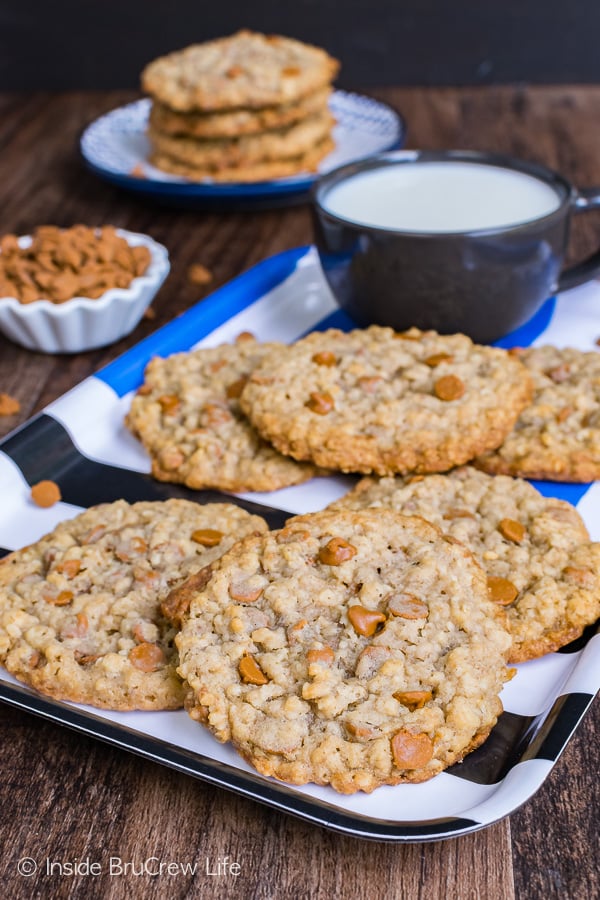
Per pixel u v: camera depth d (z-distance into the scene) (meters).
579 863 0.46
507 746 0.47
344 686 0.47
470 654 0.48
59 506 0.57
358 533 0.51
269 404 0.57
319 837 0.46
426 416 0.56
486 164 0.67
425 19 1.14
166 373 0.62
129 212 0.84
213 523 0.54
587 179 0.85
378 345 0.60
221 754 0.47
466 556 0.50
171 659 0.49
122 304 0.67
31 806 0.47
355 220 0.64
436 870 0.45
